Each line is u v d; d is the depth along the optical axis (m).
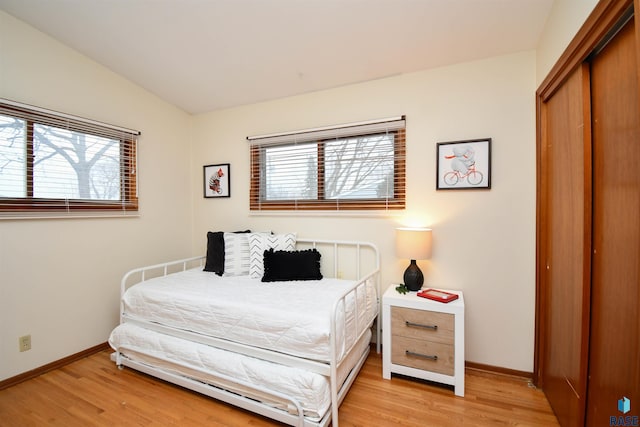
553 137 1.62
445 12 1.61
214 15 1.78
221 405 1.64
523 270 1.86
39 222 1.97
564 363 1.42
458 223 2.02
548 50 1.58
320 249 2.50
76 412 1.58
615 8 0.93
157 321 1.89
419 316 1.79
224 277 2.34
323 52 2.03
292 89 2.51
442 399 1.67
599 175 1.16
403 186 2.19
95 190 2.29
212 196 3.00
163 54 2.17
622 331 1.00
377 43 1.90
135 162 2.56
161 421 1.51
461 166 1.99
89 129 2.22
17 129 1.87
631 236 0.96
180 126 3.01
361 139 2.33
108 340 2.17
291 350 1.47
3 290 1.81
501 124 1.90
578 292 1.28
